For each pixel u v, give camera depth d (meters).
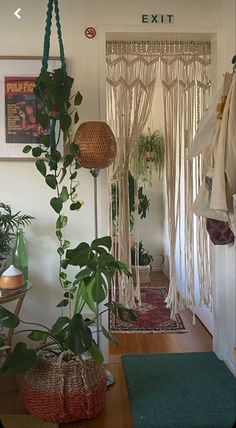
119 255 2.83
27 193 2.61
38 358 2.03
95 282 2.03
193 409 2.10
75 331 1.89
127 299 2.87
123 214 2.83
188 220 2.94
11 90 2.54
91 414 1.98
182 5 2.61
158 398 2.21
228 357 2.61
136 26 2.59
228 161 1.88
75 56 2.58
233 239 2.29
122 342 3.04
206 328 3.29
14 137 2.56
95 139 2.21
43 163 2.23
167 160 2.87
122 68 2.77
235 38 2.58
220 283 2.66
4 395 2.23
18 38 2.56
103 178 2.64
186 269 3.00
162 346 2.95
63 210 2.63
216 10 2.62
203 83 2.80
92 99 2.60
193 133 2.82
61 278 2.45
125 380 2.42
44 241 2.63
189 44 2.79
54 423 1.96
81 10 2.58
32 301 2.63
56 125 2.53
